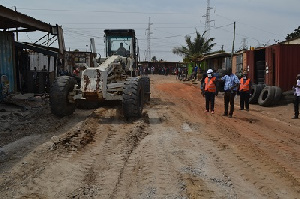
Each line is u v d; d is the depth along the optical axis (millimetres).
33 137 7191
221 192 4383
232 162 5707
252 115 12219
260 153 6363
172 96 18672
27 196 4164
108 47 13859
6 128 8219
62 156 5777
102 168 5301
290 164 5793
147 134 7730
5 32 15664
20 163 5332
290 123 10781
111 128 8297
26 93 17078
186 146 6652
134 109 9195
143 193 4305
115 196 4230
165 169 5199
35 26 15500
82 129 7953
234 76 11148
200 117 10648
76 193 4316
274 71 16969
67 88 9641
